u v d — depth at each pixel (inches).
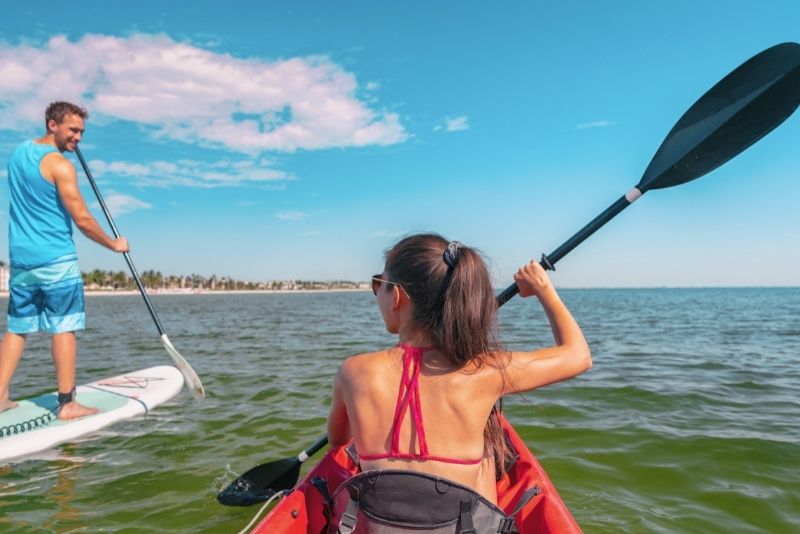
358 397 57.6
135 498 112.5
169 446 144.7
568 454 135.2
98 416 161.0
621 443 143.2
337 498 67.9
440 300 56.7
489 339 58.1
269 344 393.7
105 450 141.9
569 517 65.5
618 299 1812.3
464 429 55.0
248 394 207.2
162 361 302.2
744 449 137.8
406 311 59.9
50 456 137.3
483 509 54.4
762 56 97.3
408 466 54.3
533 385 58.7
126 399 181.8
